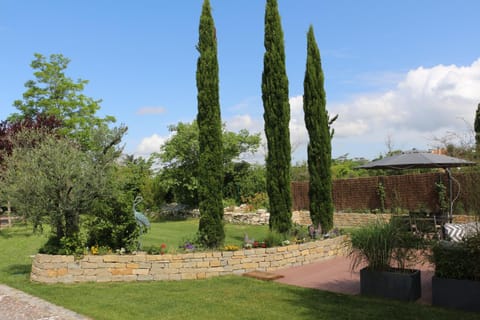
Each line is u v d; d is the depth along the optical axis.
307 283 7.98
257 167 26.98
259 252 9.22
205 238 10.14
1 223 21.73
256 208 22.27
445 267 6.10
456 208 14.98
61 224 8.79
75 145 9.23
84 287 7.75
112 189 9.00
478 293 5.78
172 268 8.48
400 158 12.86
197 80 10.72
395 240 6.72
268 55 11.81
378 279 6.70
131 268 8.36
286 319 5.66
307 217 20.16
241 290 7.44
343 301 6.52
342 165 28.64
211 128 10.48
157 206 28.44
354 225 17.56
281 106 11.62
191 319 5.73
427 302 6.36
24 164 8.51
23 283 8.12
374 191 18.55
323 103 12.89
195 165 26.27
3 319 5.80
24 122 18.81
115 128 9.48
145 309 6.24
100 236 8.84
